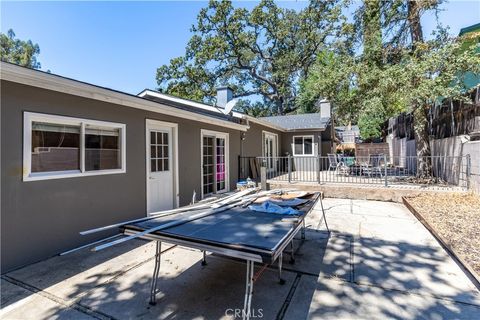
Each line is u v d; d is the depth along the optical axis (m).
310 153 13.97
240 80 25.27
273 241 1.98
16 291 2.62
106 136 4.29
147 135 5.20
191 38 21.34
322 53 18.66
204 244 1.99
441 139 7.74
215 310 2.29
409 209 5.76
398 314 2.18
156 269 2.48
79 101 3.79
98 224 4.09
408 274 2.88
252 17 20.83
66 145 3.68
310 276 2.89
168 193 5.90
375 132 17.17
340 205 6.45
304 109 23.34
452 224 4.16
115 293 2.58
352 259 3.32
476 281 2.67
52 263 3.27
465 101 5.86
